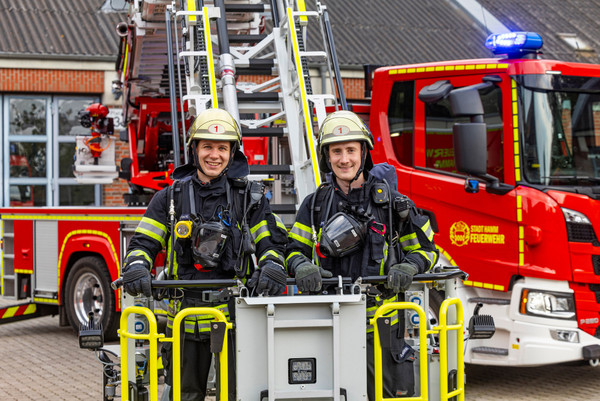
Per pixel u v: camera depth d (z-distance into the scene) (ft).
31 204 51.62
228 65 20.98
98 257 28.35
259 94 21.30
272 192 25.63
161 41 28.89
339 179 13.57
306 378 12.03
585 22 62.69
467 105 19.43
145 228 13.17
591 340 20.04
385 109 23.26
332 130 13.26
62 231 29.40
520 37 20.86
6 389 22.12
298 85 20.66
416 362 14.40
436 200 21.95
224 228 12.74
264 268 12.39
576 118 20.81
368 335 13.37
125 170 32.60
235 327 12.54
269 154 27.86
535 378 23.20
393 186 15.62
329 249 13.00
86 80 50.96
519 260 20.36
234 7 22.99
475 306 21.24
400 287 12.66
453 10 62.28
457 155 19.54
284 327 11.93
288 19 21.35
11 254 31.83
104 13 55.16
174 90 21.04
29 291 31.30
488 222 20.93
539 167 20.40
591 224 20.15
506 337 20.75
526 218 20.24
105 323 27.63
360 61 53.72
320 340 12.07
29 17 53.47
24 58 49.90
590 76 20.97
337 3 60.90
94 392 21.75
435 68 22.08
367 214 13.24
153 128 32.17
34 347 28.63
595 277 20.08
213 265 12.72
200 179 13.23
